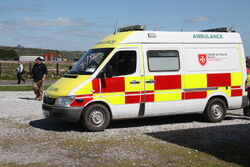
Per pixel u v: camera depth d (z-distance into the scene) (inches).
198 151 290.4
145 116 394.3
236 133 361.4
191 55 414.3
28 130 376.8
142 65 388.8
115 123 424.5
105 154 282.5
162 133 363.3
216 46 428.1
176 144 315.0
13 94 745.6
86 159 268.5
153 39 397.4
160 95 396.8
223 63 430.6
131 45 386.3
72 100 361.4
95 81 368.5
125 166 250.7
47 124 412.2
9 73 1462.8
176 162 259.8
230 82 432.8
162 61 399.2
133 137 344.2
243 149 296.4
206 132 366.9
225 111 433.4
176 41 408.5
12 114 481.7
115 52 379.2
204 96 419.2
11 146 308.3
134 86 383.9
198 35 420.8
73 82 372.8
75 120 364.8
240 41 443.5
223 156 275.0
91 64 384.8
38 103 597.0
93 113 369.7
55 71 1550.2
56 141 327.6
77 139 335.9
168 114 404.5
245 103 443.2
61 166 251.0
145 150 294.5
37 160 265.9
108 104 373.4
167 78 399.5
